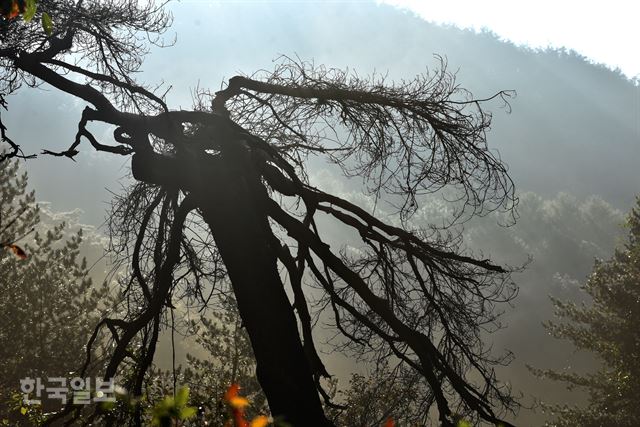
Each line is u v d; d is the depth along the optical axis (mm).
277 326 9594
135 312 11289
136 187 10953
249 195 9812
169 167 9625
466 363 10531
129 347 10914
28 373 17734
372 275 10859
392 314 9680
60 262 19875
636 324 28125
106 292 19125
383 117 10039
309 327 9969
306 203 10203
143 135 9539
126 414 8172
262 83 10570
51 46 9625
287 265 9773
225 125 9711
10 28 9742
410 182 10016
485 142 9953
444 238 11453
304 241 9828
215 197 9711
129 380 9695
